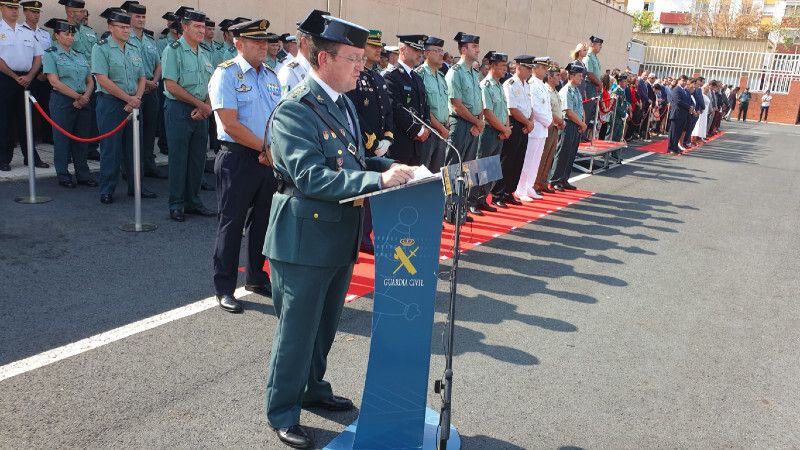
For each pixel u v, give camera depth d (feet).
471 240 20.93
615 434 10.16
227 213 13.82
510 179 25.90
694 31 171.53
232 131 13.34
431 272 8.49
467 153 23.61
